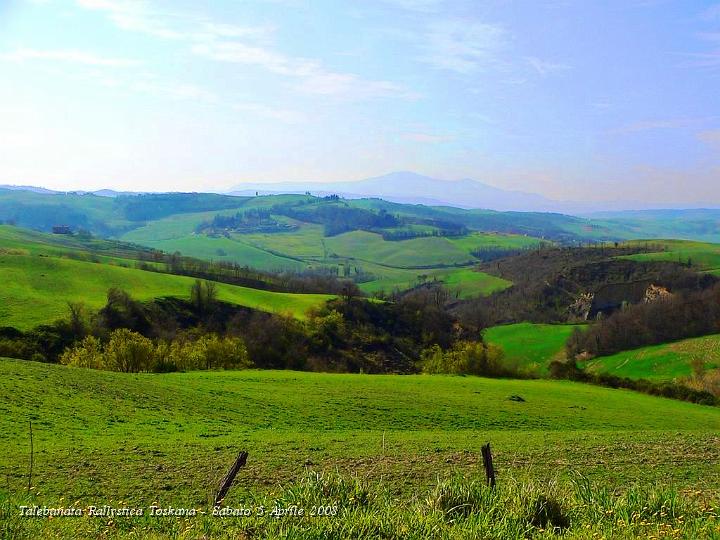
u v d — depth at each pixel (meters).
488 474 12.07
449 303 166.75
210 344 71.06
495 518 10.08
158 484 18.50
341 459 23.05
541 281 168.12
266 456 23.30
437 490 11.36
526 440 30.78
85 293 94.31
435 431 38.88
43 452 22.41
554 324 138.75
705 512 10.72
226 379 53.88
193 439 28.17
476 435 33.28
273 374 61.00
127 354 63.31
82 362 62.69
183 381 48.84
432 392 55.34
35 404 32.19
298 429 36.06
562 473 21.14
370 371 92.31
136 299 94.38
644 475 21.20
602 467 22.44
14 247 140.00
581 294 153.62
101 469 20.08
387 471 20.88
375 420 41.47
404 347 104.00
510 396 55.56
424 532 9.28
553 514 10.49
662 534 9.32
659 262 163.12
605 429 44.28
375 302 116.12
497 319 148.62
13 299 85.75
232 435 30.55
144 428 30.97
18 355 71.44
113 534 10.27
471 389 59.53
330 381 57.81
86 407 33.72
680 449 26.64
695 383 81.19
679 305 117.38
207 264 156.75
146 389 41.81
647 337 113.31
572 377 79.38
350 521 9.48
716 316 113.31
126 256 171.62
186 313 96.56
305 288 145.75
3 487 17.36
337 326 100.94
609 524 10.04
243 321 94.69
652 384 73.00
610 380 76.75
